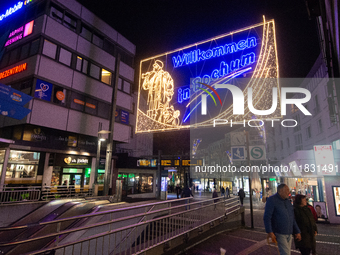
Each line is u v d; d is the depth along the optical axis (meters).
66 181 17.58
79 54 19.22
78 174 18.59
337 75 9.77
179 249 5.91
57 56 17.33
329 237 8.28
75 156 18.22
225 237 7.72
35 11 17.59
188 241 6.39
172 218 6.00
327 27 9.00
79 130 18.48
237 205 10.18
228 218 9.15
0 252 7.92
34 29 16.88
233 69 41.25
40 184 15.52
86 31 20.56
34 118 15.23
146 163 24.67
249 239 7.43
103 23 22.36
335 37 7.91
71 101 18.17
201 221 7.15
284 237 4.01
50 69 16.67
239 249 6.24
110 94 22.11
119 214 6.35
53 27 17.22
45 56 16.39
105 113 21.36
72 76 18.36
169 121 43.91
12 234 8.96
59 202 10.64
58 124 16.84
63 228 8.14
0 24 19.72
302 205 4.58
